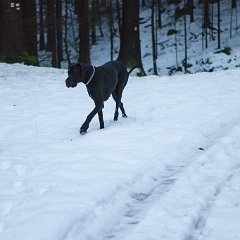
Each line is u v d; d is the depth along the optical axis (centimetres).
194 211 488
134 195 549
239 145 741
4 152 746
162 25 4075
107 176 589
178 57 3306
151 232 439
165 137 784
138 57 2170
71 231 440
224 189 554
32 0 2373
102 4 3819
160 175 618
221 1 4397
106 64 884
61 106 1180
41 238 416
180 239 427
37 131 906
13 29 2098
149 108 1102
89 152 710
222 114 970
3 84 1523
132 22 2147
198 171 621
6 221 463
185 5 4106
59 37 3428
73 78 790
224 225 457
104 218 481
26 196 536
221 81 1529
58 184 567
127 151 705
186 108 1070
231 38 3403
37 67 1977
